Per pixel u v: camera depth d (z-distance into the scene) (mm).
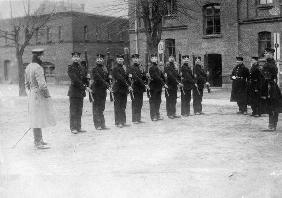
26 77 9492
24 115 16453
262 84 11242
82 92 11766
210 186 6109
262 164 7508
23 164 7398
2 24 31656
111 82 13609
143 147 9383
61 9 42594
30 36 28125
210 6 30484
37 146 9422
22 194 5738
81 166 7527
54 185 6109
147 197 5613
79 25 42812
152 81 13953
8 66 42156
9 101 22500
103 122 12344
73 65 11750
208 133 11219
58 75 43125
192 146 9383
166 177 6621
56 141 10391
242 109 15414
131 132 11672
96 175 6770
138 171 7074
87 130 12242
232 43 29359
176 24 32125
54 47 43094
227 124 12891
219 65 31375
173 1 28891
